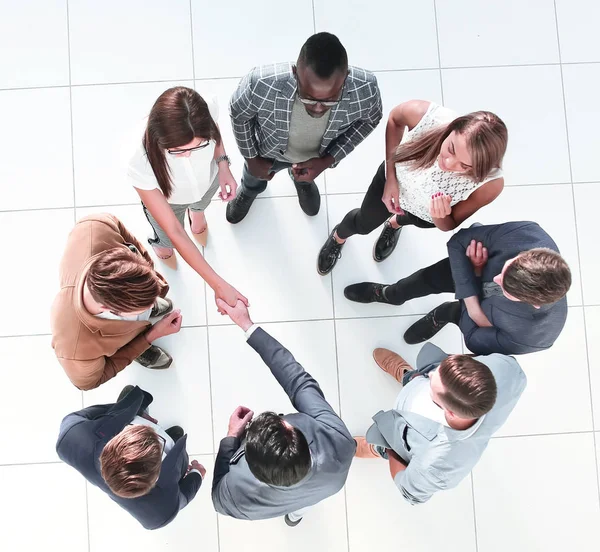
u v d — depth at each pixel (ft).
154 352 7.61
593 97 8.46
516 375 5.33
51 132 7.94
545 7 8.43
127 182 7.94
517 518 7.95
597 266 8.31
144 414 6.86
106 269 4.51
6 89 7.93
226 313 5.58
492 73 8.37
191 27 8.05
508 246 5.10
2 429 7.62
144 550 7.61
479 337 5.58
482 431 5.21
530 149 8.36
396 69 8.27
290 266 8.07
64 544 7.57
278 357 5.39
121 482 4.93
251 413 5.97
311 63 4.37
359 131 5.75
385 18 8.25
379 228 8.21
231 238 8.04
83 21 7.98
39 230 7.86
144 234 7.93
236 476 5.05
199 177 5.72
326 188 8.16
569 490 8.01
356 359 8.02
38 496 7.60
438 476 5.25
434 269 6.49
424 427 5.30
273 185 8.10
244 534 7.68
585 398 8.14
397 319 8.10
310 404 5.08
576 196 8.37
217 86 8.07
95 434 5.52
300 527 7.75
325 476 4.86
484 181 5.10
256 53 8.11
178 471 5.84
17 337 7.72
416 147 5.19
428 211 5.88
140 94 8.02
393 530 7.82
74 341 5.08
